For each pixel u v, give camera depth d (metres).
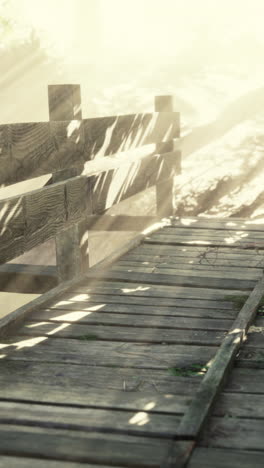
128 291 4.96
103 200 5.97
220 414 2.87
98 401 3.00
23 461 2.47
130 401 3.00
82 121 5.50
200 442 2.61
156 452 2.53
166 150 8.07
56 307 4.53
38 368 3.42
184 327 4.09
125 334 3.98
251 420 2.81
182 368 3.43
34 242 4.56
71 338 3.91
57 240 5.46
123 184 6.48
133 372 3.37
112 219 7.80
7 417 2.83
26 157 4.47
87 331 4.03
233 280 5.21
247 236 6.89
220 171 9.91
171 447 2.50
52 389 3.14
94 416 2.85
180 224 7.63
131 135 6.76
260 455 2.51
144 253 6.23
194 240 6.71
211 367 3.23
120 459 2.48
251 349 3.69
